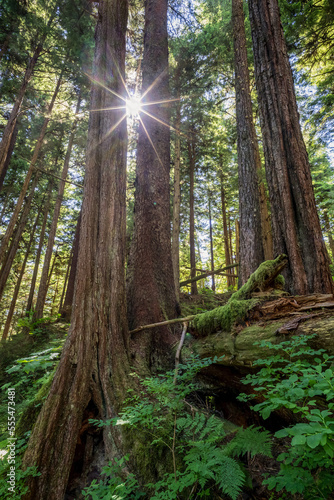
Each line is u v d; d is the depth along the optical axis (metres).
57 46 9.73
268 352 2.32
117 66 4.41
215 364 2.94
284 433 1.33
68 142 13.97
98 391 2.95
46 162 13.95
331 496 1.52
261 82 4.44
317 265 3.40
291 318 2.42
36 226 18.67
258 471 2.13
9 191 13.94
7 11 8.98
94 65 4.47
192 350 3.27
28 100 10.82
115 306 3.46
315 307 2.40
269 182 4.04
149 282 4.23
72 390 2.82
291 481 1.44
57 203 12.51
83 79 10.55
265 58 4.48
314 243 3.49
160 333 3.85
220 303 9.59
